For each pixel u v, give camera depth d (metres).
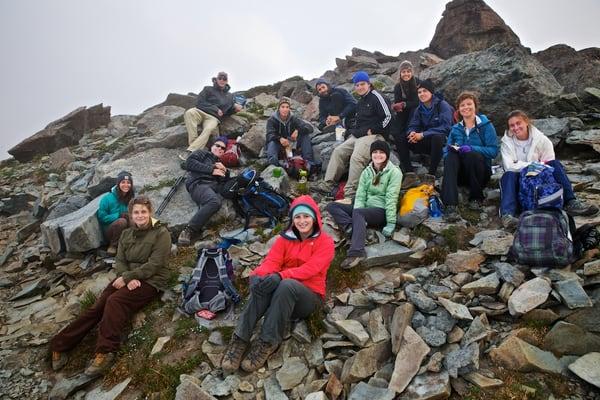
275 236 6.59
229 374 4.36
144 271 5.39
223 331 4.93
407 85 8.61
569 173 6.75
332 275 5.47
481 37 16.17
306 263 4.65
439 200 6.24
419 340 4.09
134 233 5.68
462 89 9.52
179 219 7.72
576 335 3.84
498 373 3.72
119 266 5.64
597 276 4.30
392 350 4.23
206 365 4.57
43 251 8.15
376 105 7.94
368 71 16.02
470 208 6.43
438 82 10.00
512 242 5.08
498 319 4.34
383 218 6.11
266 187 7.41
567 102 8.72
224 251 5.67
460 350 3.95
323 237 4.86
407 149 7.91
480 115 6.56
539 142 5.71
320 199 7.95
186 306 5.28
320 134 10.55
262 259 6.06
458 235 5.69
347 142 8.13
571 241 4.52
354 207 6.35
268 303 4.47
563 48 12.71
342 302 5.00
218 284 5.36
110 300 5.12
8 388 4.89
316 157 9.50
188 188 7.93
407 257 5.53
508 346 3.85
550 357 3.78
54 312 6.26
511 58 9.17
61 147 15.05
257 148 9.91
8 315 6.43
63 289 6.76
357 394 3.78
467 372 3.75
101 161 11.70
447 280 4.95
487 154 6.30
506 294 4.41
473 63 9.66
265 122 11.41
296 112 13.42
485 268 4.97
